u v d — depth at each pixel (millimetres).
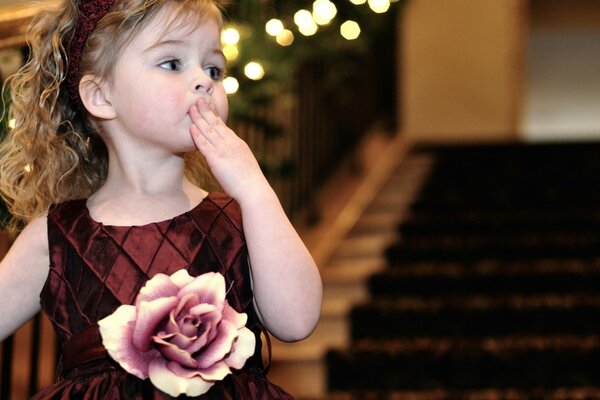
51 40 1449
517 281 4176
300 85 4910
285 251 1331
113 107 1378
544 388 3434
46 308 1345
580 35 9375
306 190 5035
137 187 1399
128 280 1319
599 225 4836
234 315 1292
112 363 1282
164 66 1348
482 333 3863
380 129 6801
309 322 1342
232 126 3541
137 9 1329
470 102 7340
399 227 4992
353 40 4676
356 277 4266
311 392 3607
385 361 3588
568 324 3828
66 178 1529
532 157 5844
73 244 1356
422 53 7410
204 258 1354
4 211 1832
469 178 5680
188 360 1223
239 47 3314
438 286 4227
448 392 3396
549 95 9453
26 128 1498
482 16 7371
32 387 2361
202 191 1466
